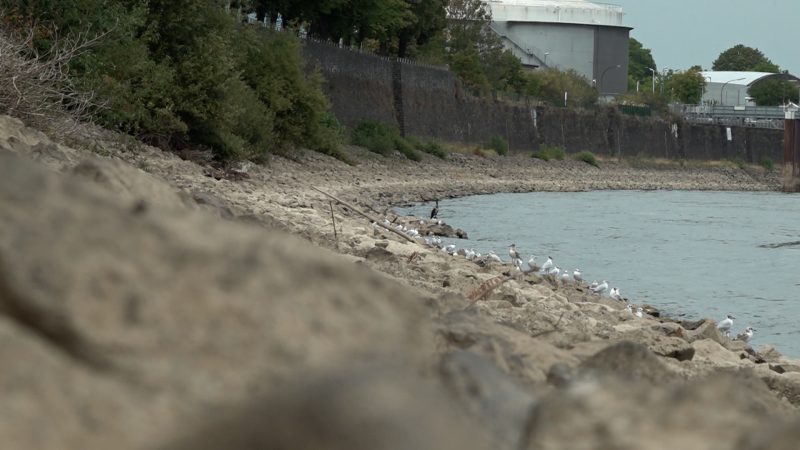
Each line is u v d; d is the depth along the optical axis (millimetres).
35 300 4367
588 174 161625
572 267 50750
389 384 3387
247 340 4703
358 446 3256
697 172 193500
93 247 4621
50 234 4555
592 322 22484
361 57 119188
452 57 156625
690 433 4328
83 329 4387
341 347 4887
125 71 54062
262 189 57875
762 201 132750
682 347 19797
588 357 8195
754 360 24250
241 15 74562
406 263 27203
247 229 5258
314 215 42125
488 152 144500
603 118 180125
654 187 167250
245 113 71062
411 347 5199
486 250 54594
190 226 5020
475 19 162875
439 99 137750
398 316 5227
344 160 96750
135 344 4457
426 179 109250
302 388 3398
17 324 4336
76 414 3967
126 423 4012
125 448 3896
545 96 180625
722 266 54719
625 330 21609
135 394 4207
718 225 84000
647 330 22531
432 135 134625
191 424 3641
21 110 31812
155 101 57312
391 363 3561
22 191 4652
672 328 25625
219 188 49188
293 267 5090
